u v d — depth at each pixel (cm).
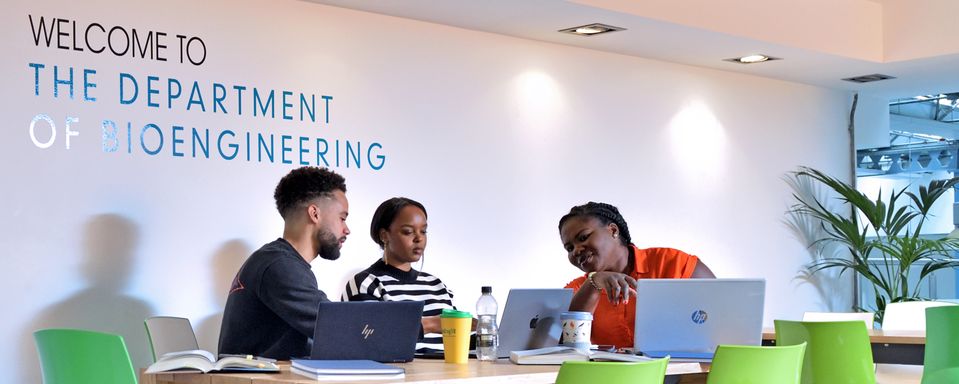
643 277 436
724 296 363
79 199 450
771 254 754
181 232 478
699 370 343
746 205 738
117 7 464
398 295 443
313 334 354
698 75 712
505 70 608
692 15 598
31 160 439
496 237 595
